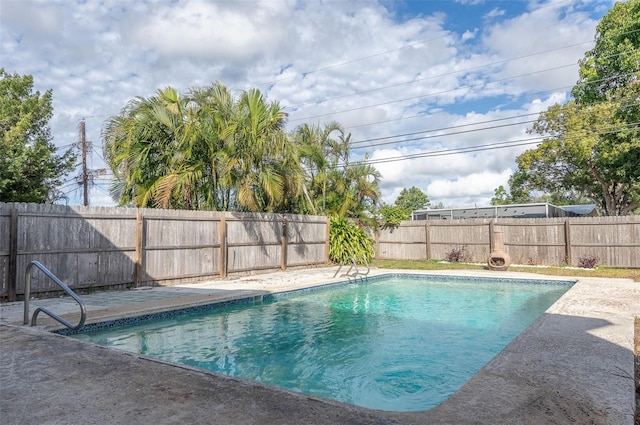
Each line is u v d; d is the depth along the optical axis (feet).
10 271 21.58
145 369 10.15
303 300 27.55
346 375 14.42
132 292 25.14
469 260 48.85
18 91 56.80
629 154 56.54
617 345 12.95
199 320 21.40
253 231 35.78
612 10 60.90
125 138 34.01
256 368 15.03
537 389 9.09
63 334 16.14
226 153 33.35
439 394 12.76
